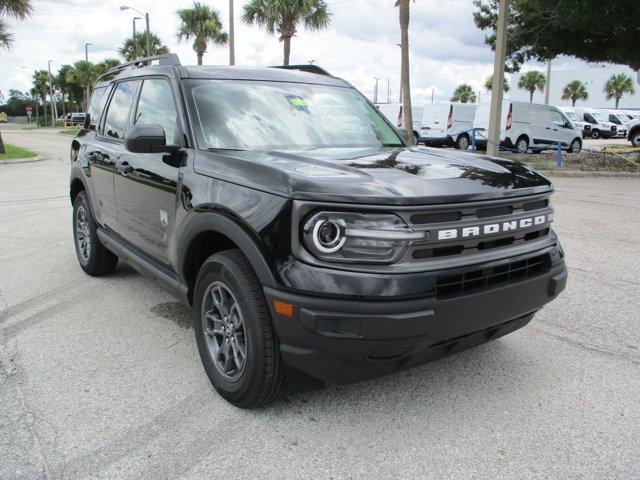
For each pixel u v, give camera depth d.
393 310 2.60
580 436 2.97
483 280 2.89
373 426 3.06
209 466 2.71
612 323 4.54
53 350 4.02
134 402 3.30
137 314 4.74
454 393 3.42
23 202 10.51
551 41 19.55
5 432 2.98
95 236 5.50
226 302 3.27
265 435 2.97
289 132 3.92
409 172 3.05
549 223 3.36
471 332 2.88
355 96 4.70
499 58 15.52
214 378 3.36
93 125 5.71
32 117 107.75
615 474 2.66
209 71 4.15
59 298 5.12
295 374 3.01
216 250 3.62
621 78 64.25
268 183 2.90
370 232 2.62
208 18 35.97
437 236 2.71
